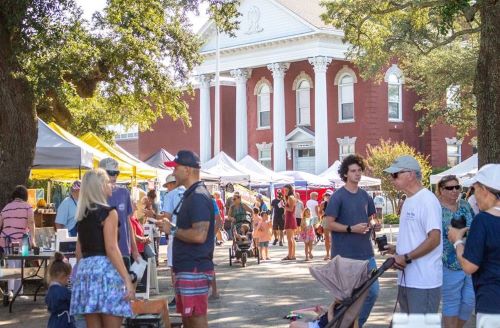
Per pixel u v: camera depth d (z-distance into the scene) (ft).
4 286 44.88
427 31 86.69
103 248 23.20
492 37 48.91
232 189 114.52
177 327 28.84
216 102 138.10
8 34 52.80
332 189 134.51
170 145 205.98
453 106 122.21
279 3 173.17
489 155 48.88
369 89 169.07
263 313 40.11
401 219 23.70
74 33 60.90
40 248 43.96
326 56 168.86
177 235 24.56
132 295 23.34
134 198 72.64
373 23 83.97
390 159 143.64
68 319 26.63
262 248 76.74
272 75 182.70
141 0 74.84
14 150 52.01
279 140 177.58
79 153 53.01
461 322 27.17
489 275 18.97
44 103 77.25
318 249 90.33
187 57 80.48
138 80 78.38
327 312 22.85
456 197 27.78
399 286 23.45
